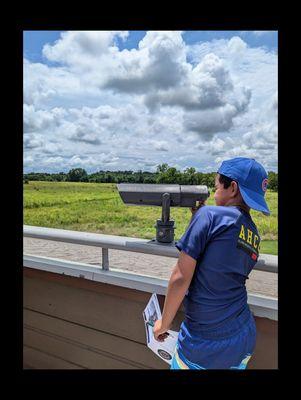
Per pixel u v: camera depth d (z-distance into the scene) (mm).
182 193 1188
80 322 1542
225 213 929
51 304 1617
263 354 1176
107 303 1445
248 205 945
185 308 1001
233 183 989
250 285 1245
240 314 946
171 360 1085
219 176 1032
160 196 1215
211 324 930
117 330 1435
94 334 1507
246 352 952
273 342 1151
